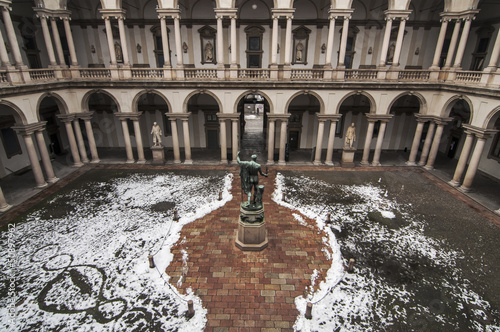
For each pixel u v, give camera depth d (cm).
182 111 2259
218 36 2080
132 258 1269
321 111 2262
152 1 2345
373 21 2375
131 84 2159
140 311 1013
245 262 1250
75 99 2209
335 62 2514
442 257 1309
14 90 1656
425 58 2525
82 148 2375
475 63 2289
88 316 991
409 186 2042
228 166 2380
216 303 1048
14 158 2184
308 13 2369
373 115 2248
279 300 1064
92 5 2348
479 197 1864
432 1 2303
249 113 5081
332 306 1040
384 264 1257
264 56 2500
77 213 1631
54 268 1209
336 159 2600
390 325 973
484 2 2094
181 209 1680
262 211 1305
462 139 2512
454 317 1009
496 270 1237
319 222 1561
